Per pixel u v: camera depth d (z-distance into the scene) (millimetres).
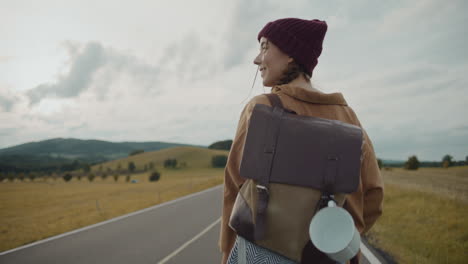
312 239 602
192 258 5555
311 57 904
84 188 59250
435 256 5281
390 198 13344
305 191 674
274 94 854
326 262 663
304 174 674
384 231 7172
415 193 13469
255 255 740
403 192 14258
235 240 870
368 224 872
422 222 8016
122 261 5547
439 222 7738
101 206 18516
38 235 9188
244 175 717
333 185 662
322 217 610
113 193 35562
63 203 27969
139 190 35469
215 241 6773
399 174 44531
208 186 32688
